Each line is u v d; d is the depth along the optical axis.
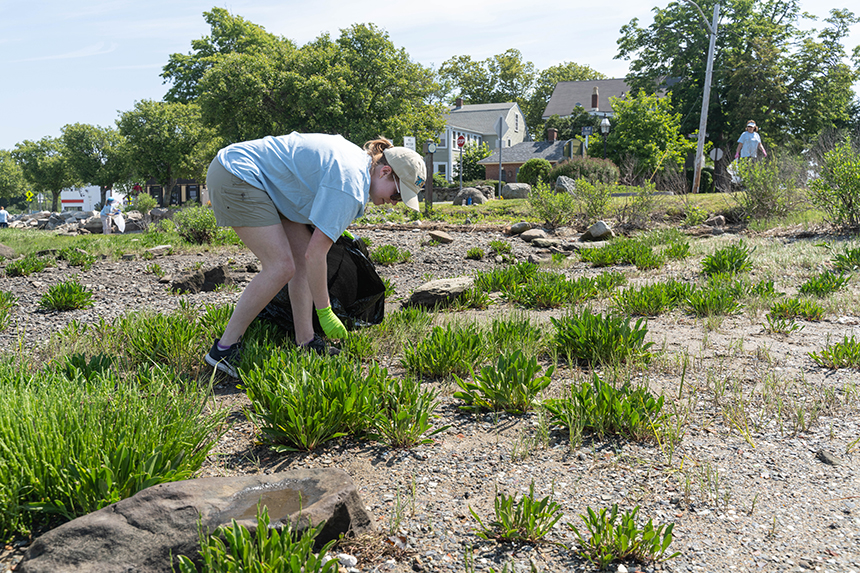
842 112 37.88
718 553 1.87
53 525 1.95
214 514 1.79
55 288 6.09
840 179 10.89
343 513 1.90
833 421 2.93
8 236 15.54
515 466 2.48
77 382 2.75
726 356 4.05
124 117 51.34
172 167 52.59
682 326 5.02
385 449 2.64
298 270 3.69
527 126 84.12
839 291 6.20
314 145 3.32
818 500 2.20
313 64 38.88
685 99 40.88
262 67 38.06
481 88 81.88
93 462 2.03
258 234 3.31
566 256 10.62
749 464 2.49
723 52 38.41
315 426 2.59
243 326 3.43
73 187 69.62
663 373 3.68
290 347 3.67
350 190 3.25
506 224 15.30
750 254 8.81
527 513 1.95
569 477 2.39
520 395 3.07
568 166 26.45
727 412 3.01
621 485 2.32
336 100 37.97
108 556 1.61
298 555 1.58
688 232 12.66
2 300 5.75
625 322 3.94
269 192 3.27
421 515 2.10
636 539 1.88
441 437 2.78
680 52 40.12
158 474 2.12
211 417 2.67
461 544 1.93
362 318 4.45
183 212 14.33
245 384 3.07
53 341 4.19
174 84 56.44
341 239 3.98
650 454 2.59
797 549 1.89
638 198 13.95
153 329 3.82
